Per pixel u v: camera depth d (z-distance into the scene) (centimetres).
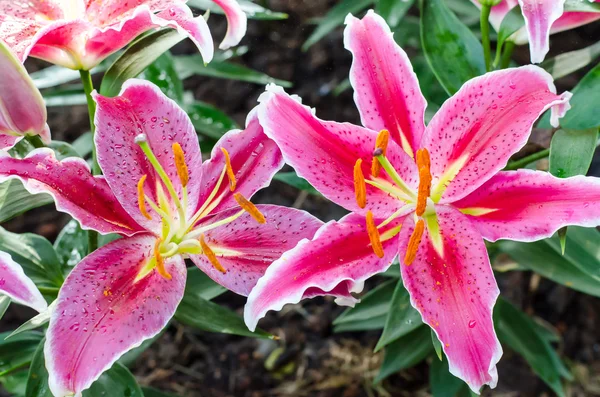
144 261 62
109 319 60
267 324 100
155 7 64
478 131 63
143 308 61
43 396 65
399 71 64
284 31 123
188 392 97
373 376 97
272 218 64
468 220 62
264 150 64
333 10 98
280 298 60
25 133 65
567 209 61
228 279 63
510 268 89
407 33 103
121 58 69
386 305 83
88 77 67
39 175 61
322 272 61
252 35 122
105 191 63
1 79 62
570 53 77
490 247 80
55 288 71
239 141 64
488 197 63
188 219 64
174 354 99
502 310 88
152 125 63
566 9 67
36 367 65
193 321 66
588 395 97
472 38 76
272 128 62
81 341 59
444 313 61
